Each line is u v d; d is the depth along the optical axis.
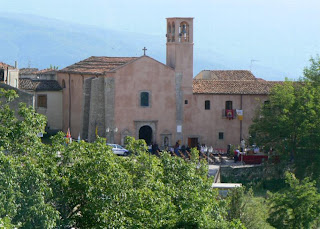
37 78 177.38
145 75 153.50
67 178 73.44
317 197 106.12
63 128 167.50
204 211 78.69
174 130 155.25
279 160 142.50
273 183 141.00
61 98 167.62
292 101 143.88
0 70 142.88
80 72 158.00
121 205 73.75
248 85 158.00
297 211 104.62
